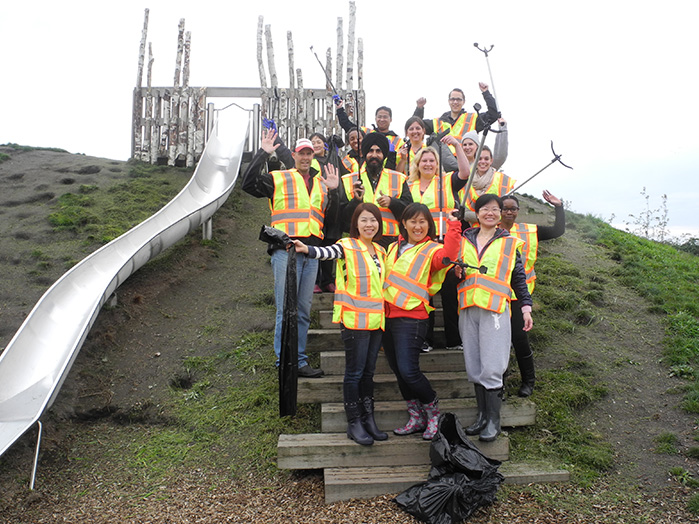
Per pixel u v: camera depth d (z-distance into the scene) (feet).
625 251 26.94
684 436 14.44
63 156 38.63
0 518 12.34
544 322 19.72
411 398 13.92
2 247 25.00
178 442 15.12
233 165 35.99
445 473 12.10
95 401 16.76
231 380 17.48
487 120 14.10
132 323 20.42
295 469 13.64
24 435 14.92
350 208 17.42
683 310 20.63
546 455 13.97
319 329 17.99
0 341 18.49
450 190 16.58
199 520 12.00
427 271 13.64
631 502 12.32
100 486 13.52
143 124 38.17
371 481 12.49
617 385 16.67
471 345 13.92
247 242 28.60
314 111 39.42
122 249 23.07
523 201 33.83
